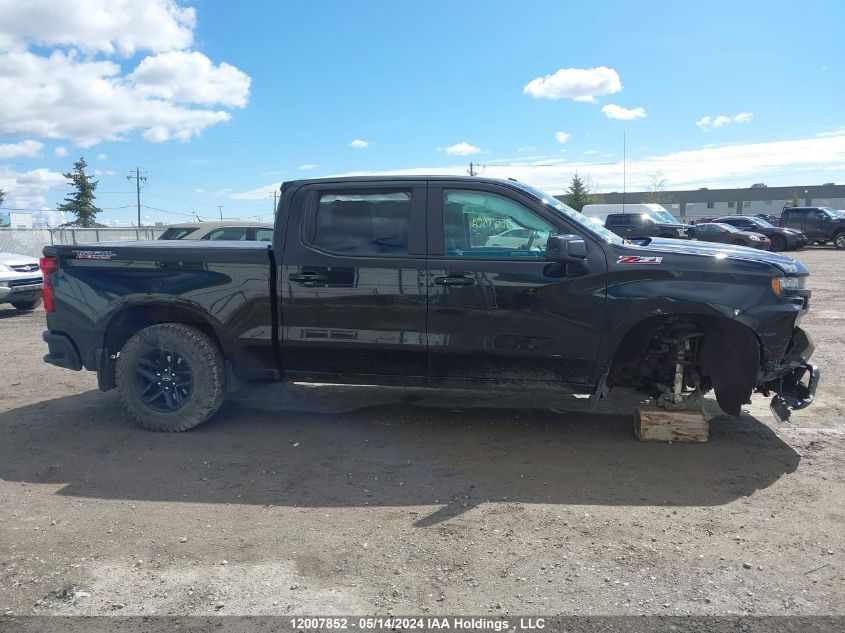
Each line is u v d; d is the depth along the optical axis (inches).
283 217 195.6
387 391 253.0
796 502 151.2
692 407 196.5
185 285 199.0
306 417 220.8
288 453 187.0
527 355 183.8
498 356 185.3
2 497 158.1
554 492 158.2
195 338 200.2
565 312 179.6
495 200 185.8
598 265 177.8
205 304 198.2
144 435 203.0
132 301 201.8
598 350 180.5
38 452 188.7
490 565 125.0
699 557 127.0
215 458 183.3
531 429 206.2
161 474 172.1
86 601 114.5
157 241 226.5
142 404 204.2
